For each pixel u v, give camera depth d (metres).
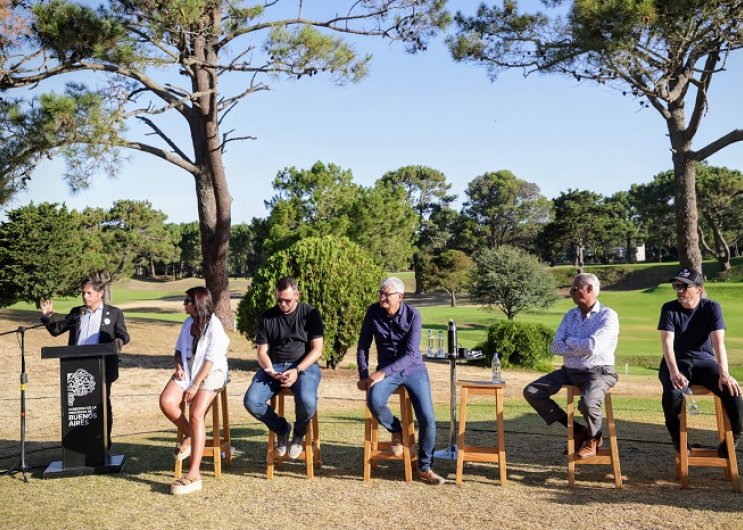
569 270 73.00
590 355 5.52
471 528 4.24
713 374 5.23
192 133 21.16
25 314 22.09
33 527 4.33
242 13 16.12
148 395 10.88
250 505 4.78
